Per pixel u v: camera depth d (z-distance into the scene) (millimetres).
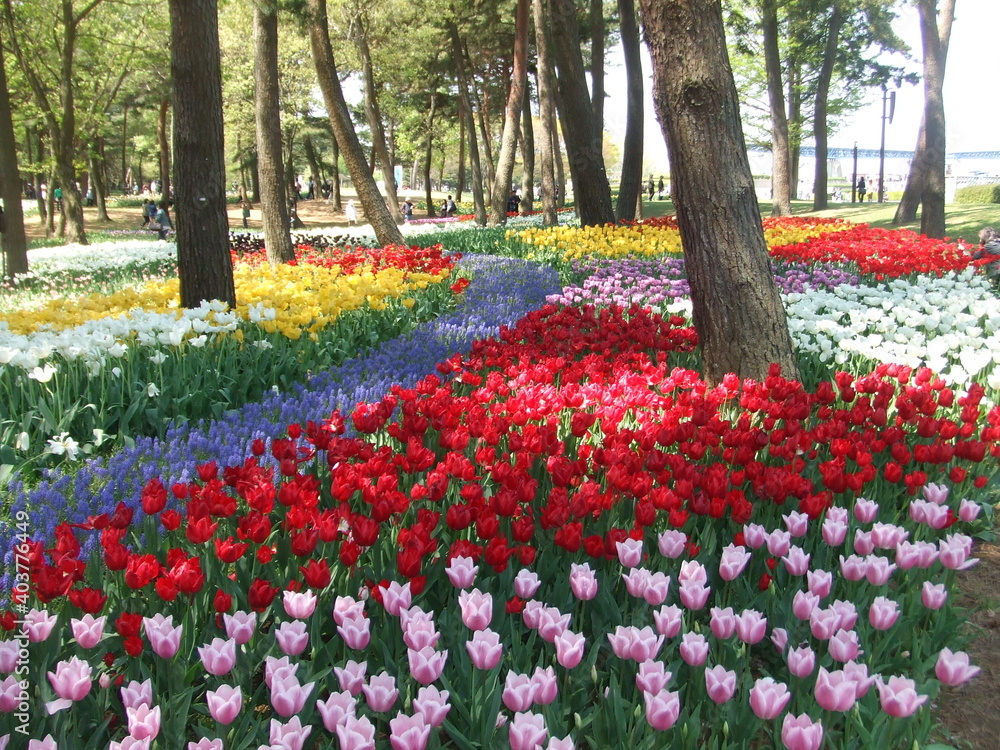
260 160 14570
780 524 3598
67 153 25219
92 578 2836
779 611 3039
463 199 72375
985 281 10406
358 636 2357
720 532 3619
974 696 3021
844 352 6492
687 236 5832
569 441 4355
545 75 22531
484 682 2402
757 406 4664
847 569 2885
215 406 5770
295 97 36781
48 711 2084
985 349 6086
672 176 5836
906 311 7539
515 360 6152
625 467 3473
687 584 2562
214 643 2219
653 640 2340
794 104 42156
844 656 2402
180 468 4238
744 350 5688
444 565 3043
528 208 36094
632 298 10273
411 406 4293
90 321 6238
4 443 4582
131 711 2064
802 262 13336
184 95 7996
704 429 4008
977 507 3453
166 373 5992
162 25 26547
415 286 10352
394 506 3057
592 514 3340
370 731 1906
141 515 3432
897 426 4656
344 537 3031
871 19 31672
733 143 5621
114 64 29953
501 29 34781
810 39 34719
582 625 2838
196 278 8281
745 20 30328
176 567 2527
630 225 19297
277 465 4109
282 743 1917
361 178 17000
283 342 6926
